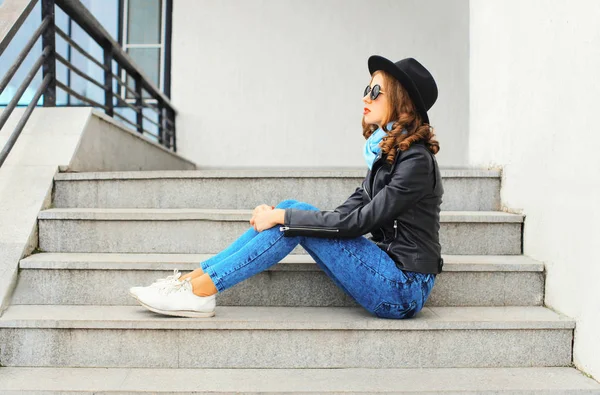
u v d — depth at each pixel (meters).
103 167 3.21
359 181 2.56
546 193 2.04
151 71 5.88
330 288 2.04
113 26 5.89
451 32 5.76
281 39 5.77
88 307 1.97
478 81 2.80
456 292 2.04
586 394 1.60
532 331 1.82
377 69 1.81
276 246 1.73
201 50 5.79
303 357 1.81
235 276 1.77
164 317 1.82
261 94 5.79
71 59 5.61
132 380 1.67
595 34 1.69
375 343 1.81
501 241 2.28
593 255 1.69
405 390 1.59
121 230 2.28
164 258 2.12
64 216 2.26
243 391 1.59
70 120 2.86
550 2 2.01
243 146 5.80
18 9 2.44
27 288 2.01
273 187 2.59
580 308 1.78
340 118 5.79
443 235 2.28
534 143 2.16
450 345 1.82
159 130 5.28
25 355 1.80
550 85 2.01
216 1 5.78
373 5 5.76
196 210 2.47
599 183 1.65
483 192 2.54
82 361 1.80
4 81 2.31
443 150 5.78
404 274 1.73
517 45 2.32
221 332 1.80
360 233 1.69
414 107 1.78
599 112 1.66
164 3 5.87
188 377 1.71
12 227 2.20
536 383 1.65
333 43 5.77
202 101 5.80
